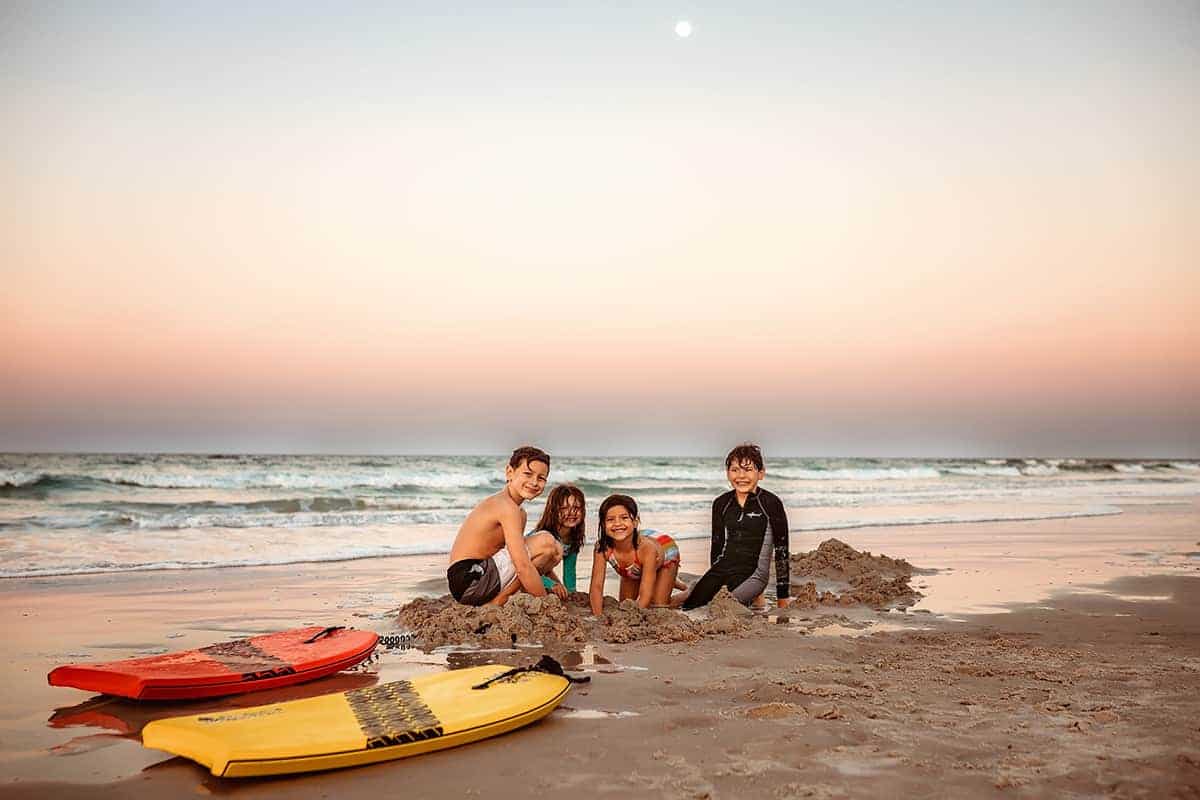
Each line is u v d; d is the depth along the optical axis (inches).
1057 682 171.5
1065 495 1026.1
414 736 126.1
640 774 118.7
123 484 838.5
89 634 220.1
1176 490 1205.1
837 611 268.7
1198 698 158.1
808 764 121.9
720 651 204.1
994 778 115.6
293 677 170.2
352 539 462.3
